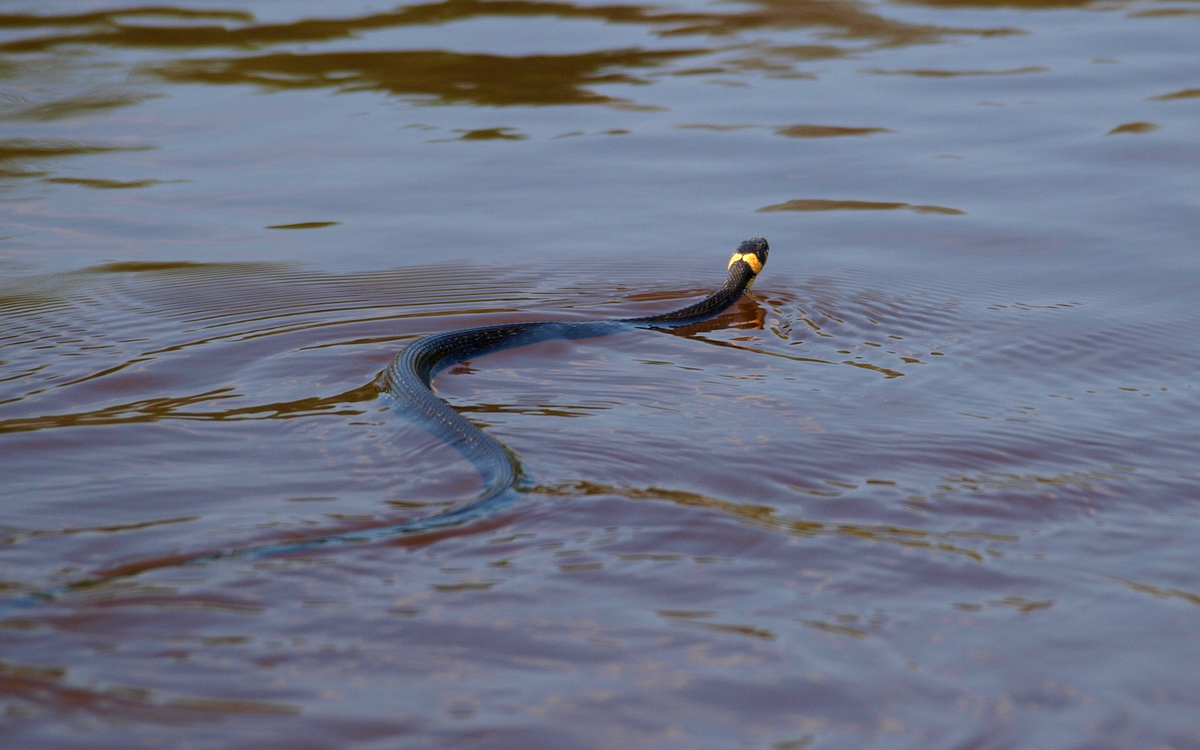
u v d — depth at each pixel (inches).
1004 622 368.8
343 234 885.8
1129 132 1122.7
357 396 573.9
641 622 365.7
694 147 1108.5
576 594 381.7
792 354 642.8
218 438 516.1
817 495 458.3
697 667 341.7
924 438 514.0
